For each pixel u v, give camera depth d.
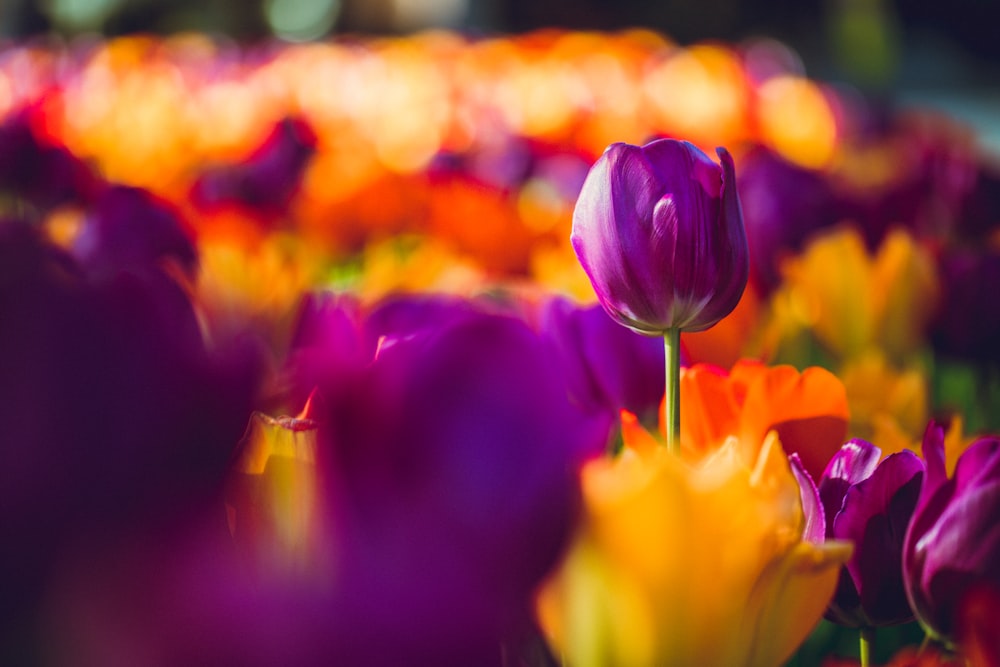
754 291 1.21
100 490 0.54
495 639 0.56
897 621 0.69
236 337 0.65
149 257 0.98
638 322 0.73
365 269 1.43
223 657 0.54
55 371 0.54
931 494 0.66
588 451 0.58
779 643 0.60
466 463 0.55
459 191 1.50
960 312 1.05
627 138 2.48
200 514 0.56
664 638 0.58
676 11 15.06
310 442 0.58
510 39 6.18
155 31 10.01
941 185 1.49
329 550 0.56
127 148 2.19
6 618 0.54
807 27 15.14
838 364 1.10
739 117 3.10
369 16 13.03
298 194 1.68
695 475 0.60
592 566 0.58
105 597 0.54
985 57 13.02
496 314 0.57
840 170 2.62
